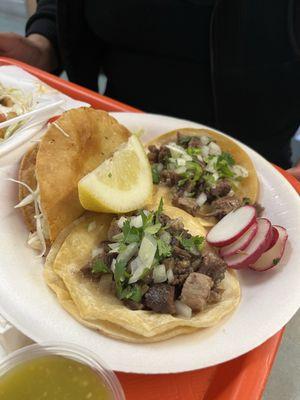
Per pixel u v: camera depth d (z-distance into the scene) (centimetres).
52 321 17
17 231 21
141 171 24
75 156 23
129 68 41
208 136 30
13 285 18
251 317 18
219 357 16
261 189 27
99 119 25
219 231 23
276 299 19
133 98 43
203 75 39
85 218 23
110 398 14
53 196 21
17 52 41
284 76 38
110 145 25
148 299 19
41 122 27
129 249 20
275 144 42
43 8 47
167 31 38
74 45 41
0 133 27
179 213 24
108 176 22
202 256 21
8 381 14
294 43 36
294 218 24
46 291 18
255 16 35
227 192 27
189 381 17
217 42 36
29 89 30
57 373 15
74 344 15
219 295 20
